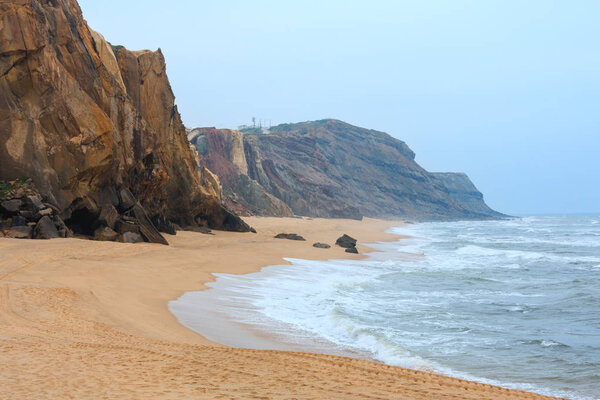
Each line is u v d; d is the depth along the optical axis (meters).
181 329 12.81
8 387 6.20
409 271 29.48
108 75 34.22
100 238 28.52
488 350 13.26
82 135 29.20
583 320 17.19
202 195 46.31
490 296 21.72
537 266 33.75
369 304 18.92
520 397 8.30
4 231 24.30
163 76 42.69
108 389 6.33
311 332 13.97
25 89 27.89
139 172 37.34
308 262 30.92
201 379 7.25
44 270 18.06
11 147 27.19
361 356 11.96
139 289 17.44
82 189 29.52
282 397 6.38
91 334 10.65
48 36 29.17
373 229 87.44
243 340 12.45
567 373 11.45
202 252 28.97
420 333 14.87
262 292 19.69
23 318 11.49
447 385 8.59
